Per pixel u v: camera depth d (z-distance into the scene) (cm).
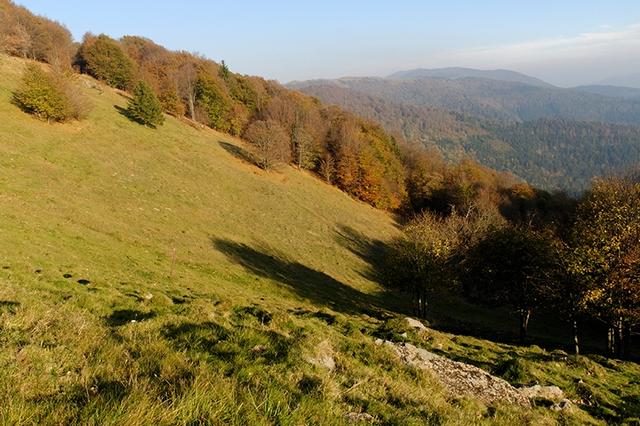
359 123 12625
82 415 499
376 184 9988
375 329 2092
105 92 8619
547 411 1302
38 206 3384
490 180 11744
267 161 8294
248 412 571
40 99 5475
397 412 808
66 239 2867
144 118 7362
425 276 3944
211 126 10600
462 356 1798
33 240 2580
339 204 8475
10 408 497
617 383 1772
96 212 3872
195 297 2383
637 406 1510
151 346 823
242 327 1088
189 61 12669
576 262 2834
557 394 1466
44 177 4159
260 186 7206
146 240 3700
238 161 8219
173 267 3228
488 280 3559
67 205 3700
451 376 1384
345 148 10056
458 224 6259
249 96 12594
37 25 9694
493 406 1183
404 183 11438
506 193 10981
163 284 2617
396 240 4550
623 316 2808
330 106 15088
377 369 1172
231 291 3042
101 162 5256
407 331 2053
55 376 646
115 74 10025
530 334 4331
